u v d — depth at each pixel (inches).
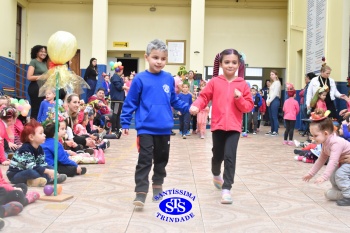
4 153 251.0
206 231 130.1
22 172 186.5
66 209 151.3
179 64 708.7
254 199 173.6
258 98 533.6
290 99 400.2
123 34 706.8
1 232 124.4
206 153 324.8
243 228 133.9
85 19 700.7
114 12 705.0
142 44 708.0
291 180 216.7
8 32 606.9
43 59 316.8
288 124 399.5
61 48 173.8
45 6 696.4
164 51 161.2
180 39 708.7
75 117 301.0
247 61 716.7
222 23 714.8
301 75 624.7
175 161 279.0
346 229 134.9
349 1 439.5
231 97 174.2
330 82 380.5
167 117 160.9
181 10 709.3
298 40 616.4
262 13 714.2
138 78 161.2
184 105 172.2
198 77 628.4
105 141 330.6
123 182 201.8
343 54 442.6
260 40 716.7
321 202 170.4
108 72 711.7
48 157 208.7
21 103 323.9
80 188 187.0
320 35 506.9
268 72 724.0
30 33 695.1
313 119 172.7
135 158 286.0
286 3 709.3
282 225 137.8
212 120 177.9
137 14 707.4
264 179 218.8
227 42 716.0
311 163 276.8
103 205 157.8
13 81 618.2
